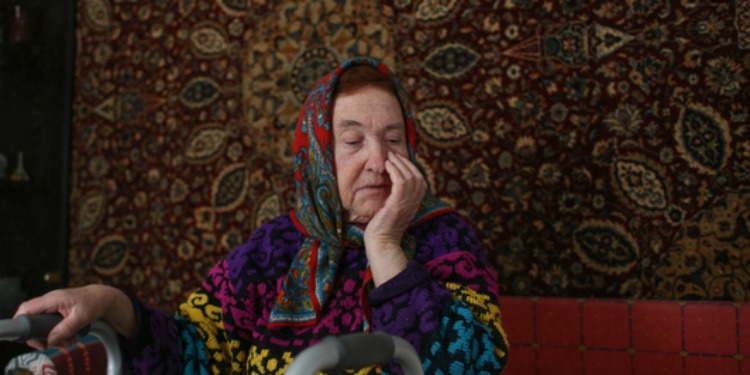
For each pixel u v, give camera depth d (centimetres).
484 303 94
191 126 241
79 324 82
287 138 225
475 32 202
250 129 231
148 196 246
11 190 268
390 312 86
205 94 240
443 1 206
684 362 164
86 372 132
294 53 227
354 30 219
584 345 175
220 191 233
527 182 192
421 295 87
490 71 199
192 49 244
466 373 83
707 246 172
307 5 227
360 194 105
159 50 250
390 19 213
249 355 111
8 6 274
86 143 260
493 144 196
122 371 91
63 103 263
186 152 241
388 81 110
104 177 255
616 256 181
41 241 261
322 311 106
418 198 97
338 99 107
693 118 175
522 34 196
